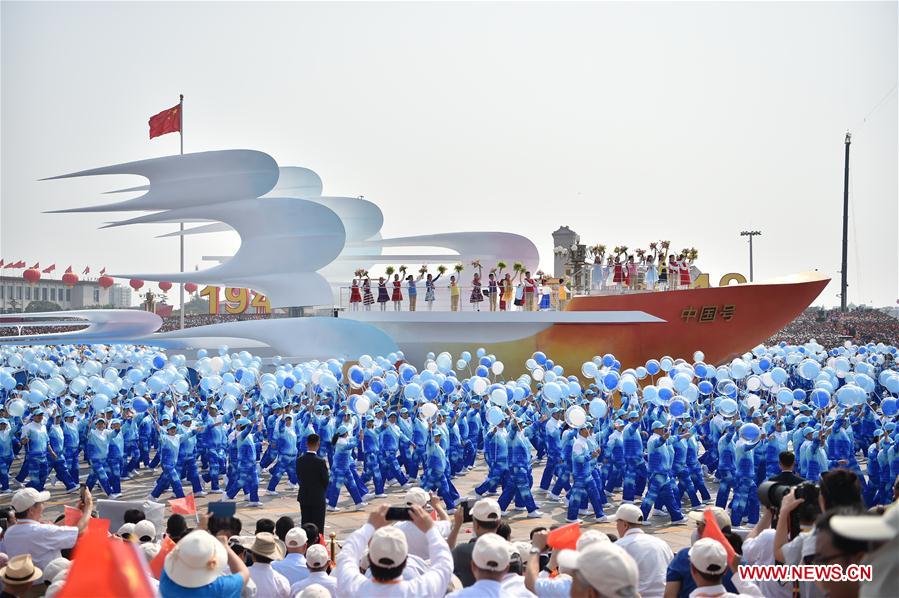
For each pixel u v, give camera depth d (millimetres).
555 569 8664
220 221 48031
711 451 25859
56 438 24016
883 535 4023
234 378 31359
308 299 47500
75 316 49312
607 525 19719
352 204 56406
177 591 6727
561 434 23719
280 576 9391
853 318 79312
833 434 22156
